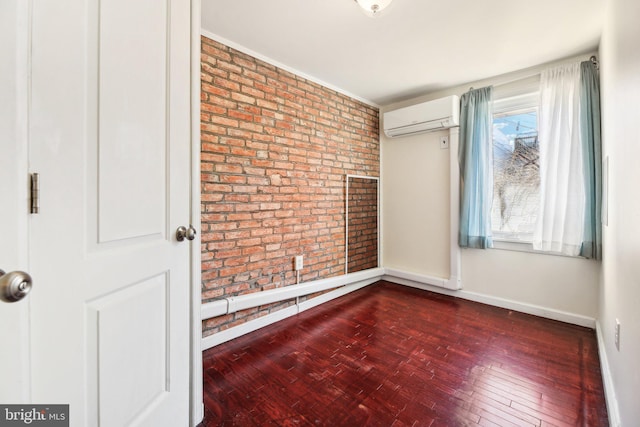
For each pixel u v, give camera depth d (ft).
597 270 7.75
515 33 6.89
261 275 8.14
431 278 10.87
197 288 4.50
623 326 4.39
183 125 4.10
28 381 2.13
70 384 2.49
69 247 2.46
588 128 7.46
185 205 4.17
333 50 7.75
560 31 6.77
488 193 9.34
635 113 3.75
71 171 2.47
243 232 7.71
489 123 9.31
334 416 4.72
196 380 4.47
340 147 10.57
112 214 2.90
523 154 9.14
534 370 5.94
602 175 7.14
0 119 1.90
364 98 11.44
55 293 2.34
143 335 3.38
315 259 9.70
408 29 6.75
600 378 5.65
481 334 7.56
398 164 12.01
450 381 5.60
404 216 11.88
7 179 1.95
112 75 2.88
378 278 12.39
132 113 3.16
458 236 10.25
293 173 8.95
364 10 5.72
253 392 5.30
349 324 8.23
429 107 10.33
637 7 3.63
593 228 7.45
